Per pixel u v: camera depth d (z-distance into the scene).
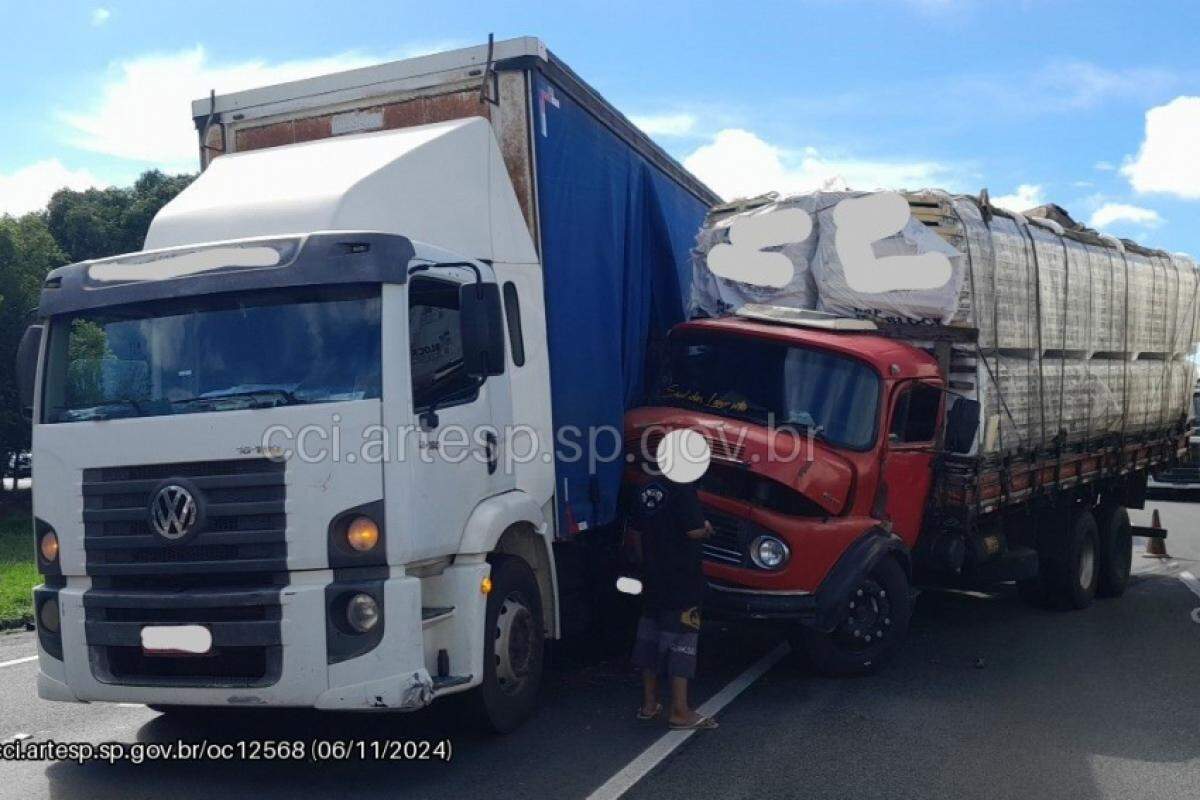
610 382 8.05
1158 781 5.87
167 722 6.92
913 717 7.04
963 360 8.62
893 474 8.13
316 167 6.50
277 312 5.64
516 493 6.55
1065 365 10.27
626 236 8.74
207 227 6.21
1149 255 12.93
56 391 5.83
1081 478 10.91
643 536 6.79
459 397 6.07
